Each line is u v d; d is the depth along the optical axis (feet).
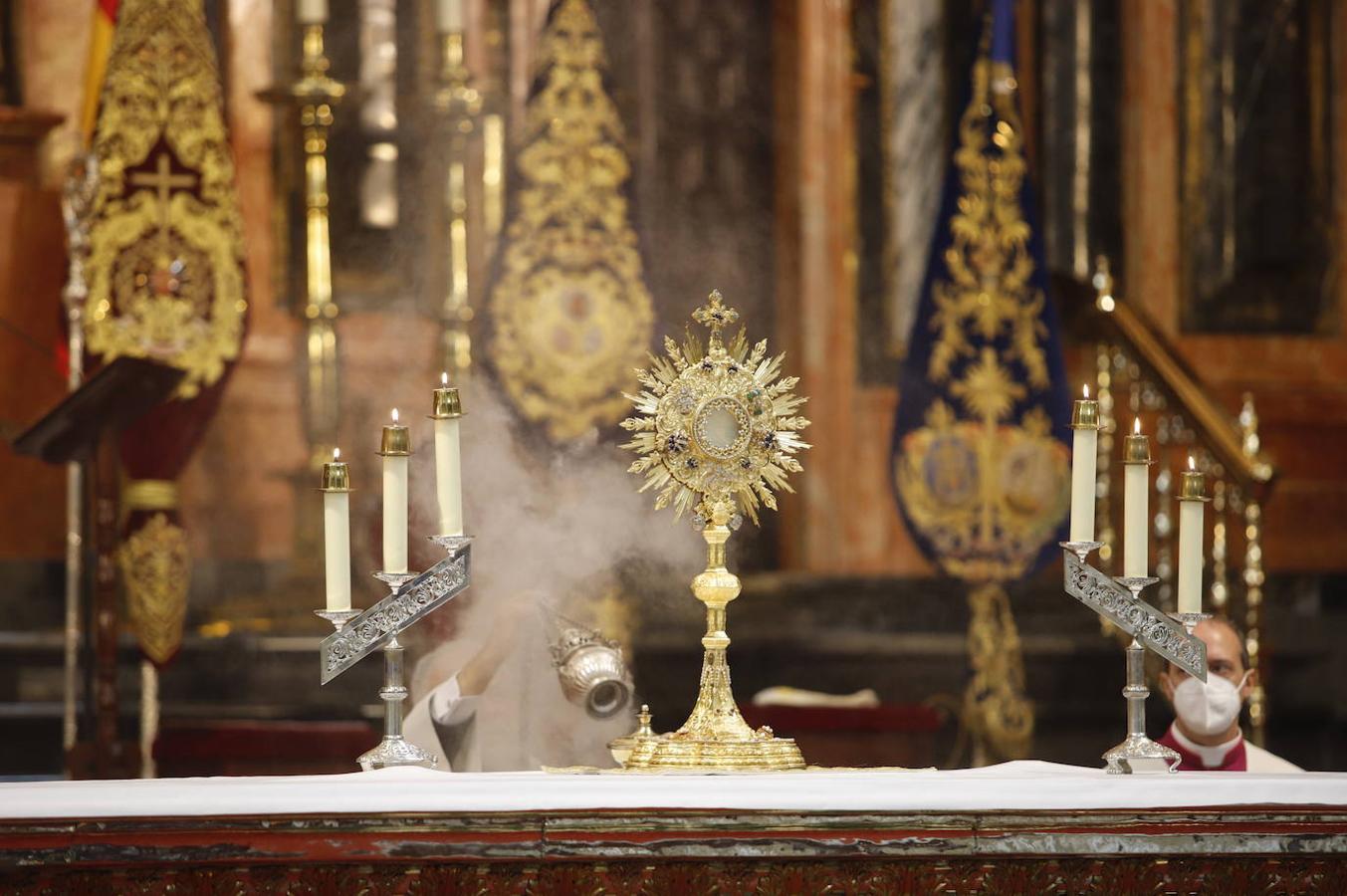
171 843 19.38
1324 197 67.31
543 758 31.55
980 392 52.90
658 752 23.53
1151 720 53.26
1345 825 20.56
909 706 51.16
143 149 52.70
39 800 19.36
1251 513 49.90
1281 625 59.67
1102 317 55.21
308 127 57.82
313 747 46.70
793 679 54.70
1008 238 53.21
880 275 66.95
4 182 58.65
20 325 57.98
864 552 65.67
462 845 19.69
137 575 50.55
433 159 62.03
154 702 49.52
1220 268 66.74
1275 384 66.18
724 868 20.51
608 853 19.83
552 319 55.21
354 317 61.52
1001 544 52.80
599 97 56.44
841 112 66.80
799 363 66.54
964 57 67.21
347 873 20.20
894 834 20.11
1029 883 20.81
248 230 61.00
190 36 53.26
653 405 24.88
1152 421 62.80
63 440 44.42
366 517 52.65
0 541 57.06
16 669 50.34
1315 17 67.41
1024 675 54.29
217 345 52.90
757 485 25.02
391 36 62.85
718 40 67.51
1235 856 20.79
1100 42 66.44
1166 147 66.64
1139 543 23.71
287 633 53.06
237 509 59.57
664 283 66.44
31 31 59.93
